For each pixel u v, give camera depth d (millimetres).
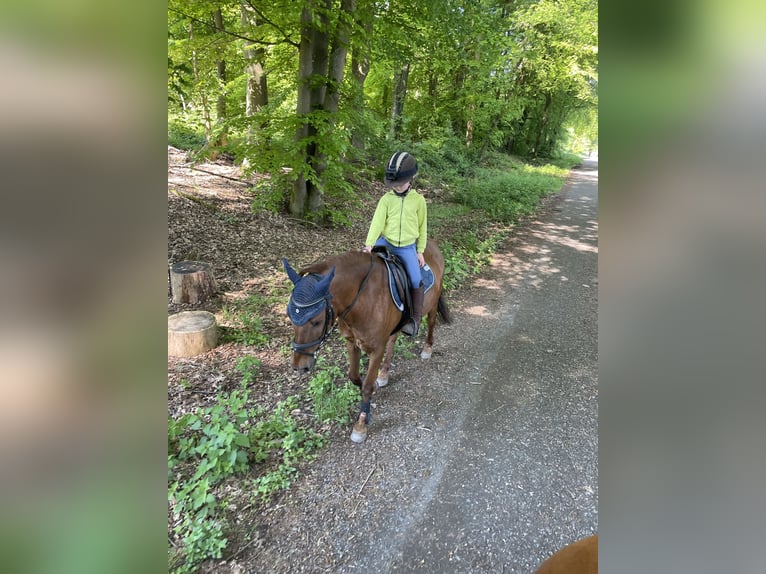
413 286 3436
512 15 12742
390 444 3217
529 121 24969
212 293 5191
